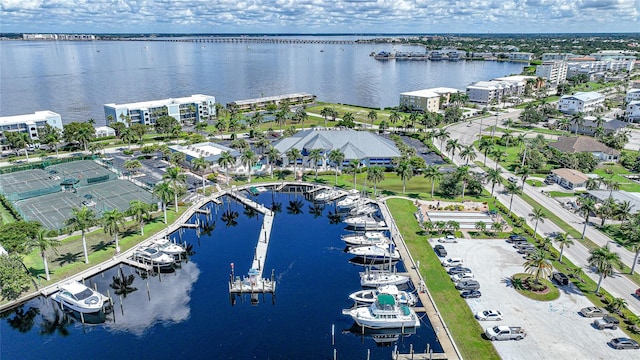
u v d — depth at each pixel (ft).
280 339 263.90
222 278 331.36
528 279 307.99
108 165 564.71
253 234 408.46
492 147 613.11
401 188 503.20
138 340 261.24
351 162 505.66
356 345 258.57
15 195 447.83
